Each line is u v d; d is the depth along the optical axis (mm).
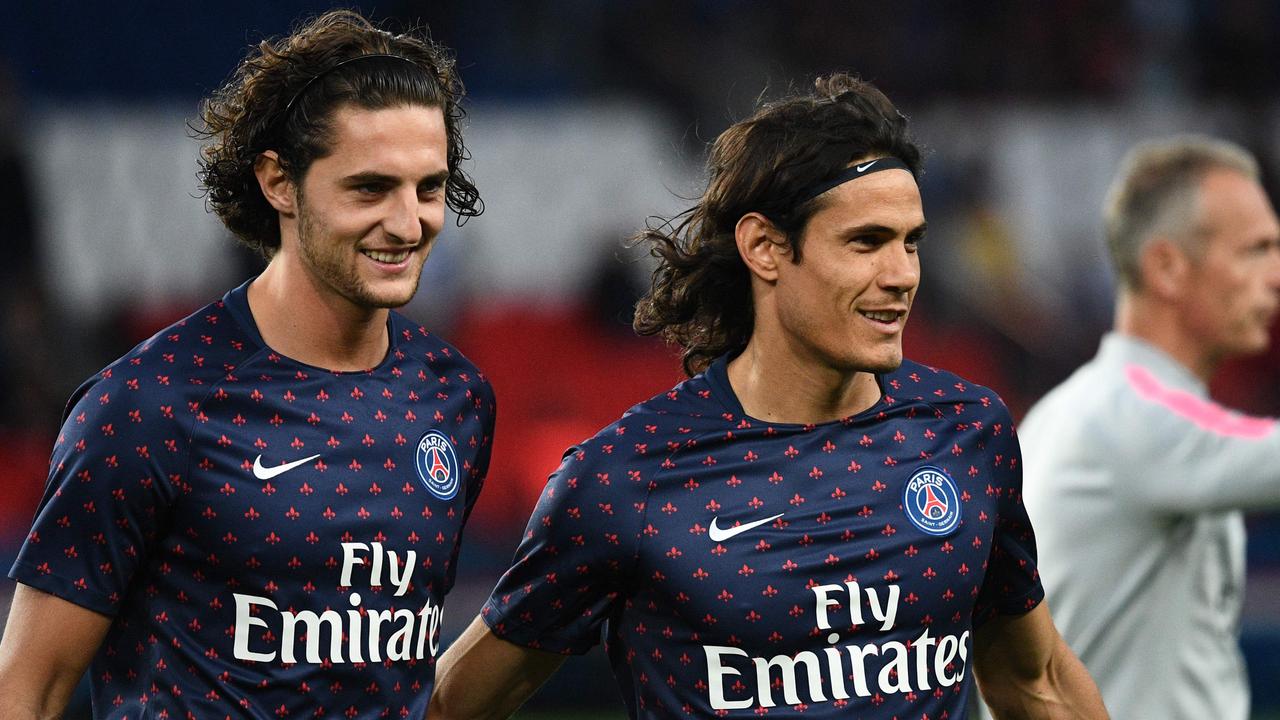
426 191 10047
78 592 9805
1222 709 14680
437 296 42188
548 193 45844
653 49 49688
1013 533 10938
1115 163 49250
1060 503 14789
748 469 10305
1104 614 14578
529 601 10680
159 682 10008
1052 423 15281
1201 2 51531
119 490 9781
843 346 9977
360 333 10469
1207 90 50906
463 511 11062
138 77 45938
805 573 10055
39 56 45281
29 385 40500
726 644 10062
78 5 45812
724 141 10680
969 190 48312
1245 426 14133
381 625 10250
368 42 10133
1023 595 11133
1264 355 43969
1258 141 50250
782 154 10016
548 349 42844
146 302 43438
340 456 10258
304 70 9984
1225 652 14898
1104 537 14555
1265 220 15234
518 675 11023
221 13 47094
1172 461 14234
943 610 10273
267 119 10117
